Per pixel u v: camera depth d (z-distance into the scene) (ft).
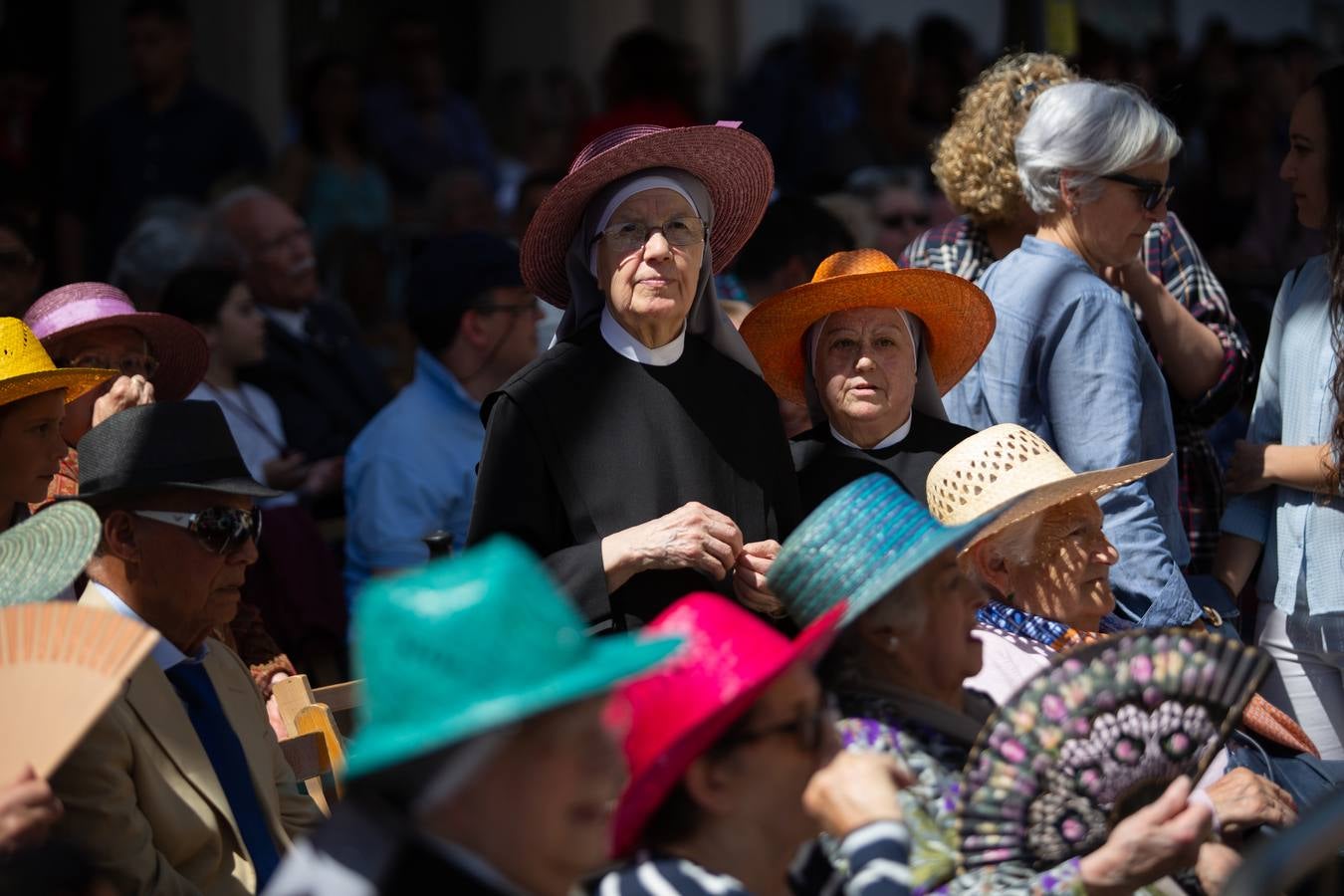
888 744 34.96
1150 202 51.85
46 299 53.52
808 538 36.09
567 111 128.47
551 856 24.97
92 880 27.53
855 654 36.19
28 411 43.39
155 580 40.86
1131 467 42.47
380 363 86.17
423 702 24.07
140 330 53.67
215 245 73.82
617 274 44.11
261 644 55.01
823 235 67.62
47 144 105.09
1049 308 50.90
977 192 56.24
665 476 43.78
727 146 45.55
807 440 49.37
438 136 116.37
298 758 45.50
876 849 29.84
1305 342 53.83
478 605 24.41
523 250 46.42
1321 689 54.03
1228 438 67.21
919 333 49.75
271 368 71.31
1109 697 33.76
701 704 30.01
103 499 40.50
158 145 97.25
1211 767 43.57
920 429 49.26
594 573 41.50
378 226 103.04
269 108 123.85
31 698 31.07
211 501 40.93
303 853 25.59
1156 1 150.71
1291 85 123.13
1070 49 84.38
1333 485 52.13
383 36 122.93
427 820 24.77
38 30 115.75
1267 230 100.94
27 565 34.35
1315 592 52.90
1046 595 43.16
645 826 30.55
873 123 115.44
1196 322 55.47
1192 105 123.24
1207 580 54.34
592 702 25.16
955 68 120.16
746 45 144.66
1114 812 34.17
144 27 96.84
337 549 69.87
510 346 63.21
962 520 43.09
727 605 31.68
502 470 43.34
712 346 46.70
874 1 146.41
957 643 35.86
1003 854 33.91
